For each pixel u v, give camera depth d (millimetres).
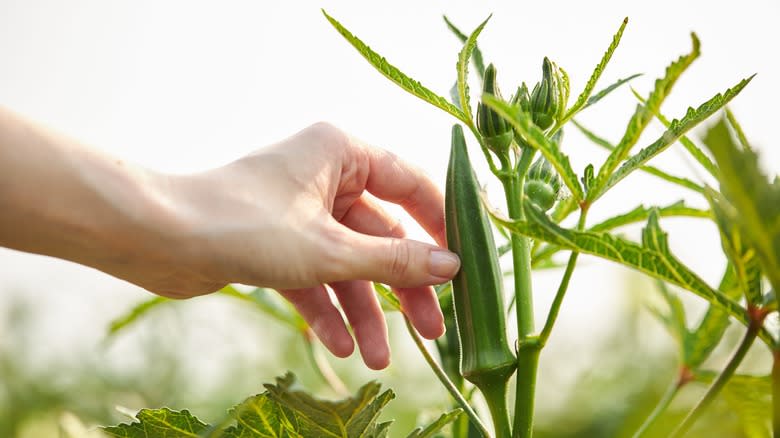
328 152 757
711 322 765
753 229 562
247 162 727
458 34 742
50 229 674
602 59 679
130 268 711
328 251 714
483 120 686
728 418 776
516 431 675
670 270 607
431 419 840
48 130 675
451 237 708
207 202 701
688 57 588
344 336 830
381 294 792
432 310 798
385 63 683
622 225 768
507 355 686
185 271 712
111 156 688
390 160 810
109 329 871
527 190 703
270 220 708
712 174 717
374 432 667
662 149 651
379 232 847
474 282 695
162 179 699
